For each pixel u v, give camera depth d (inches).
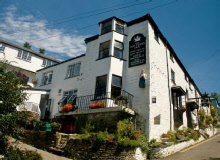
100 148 371.6
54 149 421.1
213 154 432.1
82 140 394.9
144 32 565.0
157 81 546.3
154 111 491.5
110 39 582.9
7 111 254.5
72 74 709.9
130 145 359.9
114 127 439.5
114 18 609.9
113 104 497.4
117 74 540.4
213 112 1267.2
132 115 480.4
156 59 569.3
